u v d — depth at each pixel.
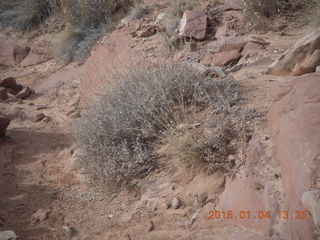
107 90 6.02
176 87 5.31
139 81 5.62
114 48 7.99
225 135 4.45
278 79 5.40
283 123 3.60
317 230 2.71
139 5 9.57
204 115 4.90
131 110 5.18
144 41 7.79
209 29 7.62
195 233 3.70
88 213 4.55
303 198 2.75
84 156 5.16
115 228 4.16
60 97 8.87
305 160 3.03
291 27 7.36
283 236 3.12
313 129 3.25
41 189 5.21
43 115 7.82
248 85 5.33
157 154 4.82
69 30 11.54
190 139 4.51
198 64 5.86
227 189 4.01
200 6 8.27
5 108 8.48
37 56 11.83
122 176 4.74
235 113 4.67
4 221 4.48
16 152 6.31
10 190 5.21
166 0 9.12
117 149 4.98
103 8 10.97
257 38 6.73
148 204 4.39
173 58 7.06
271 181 3.52
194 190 4.26
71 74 9.89
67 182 5.31
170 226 3.97
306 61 5.32
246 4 7.69
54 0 12.55
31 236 4.18
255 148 3.90
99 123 5.21
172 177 4.50
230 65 6.45
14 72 11.52
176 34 7.59
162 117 5.01
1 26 13.20
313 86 3.82
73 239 4.08
